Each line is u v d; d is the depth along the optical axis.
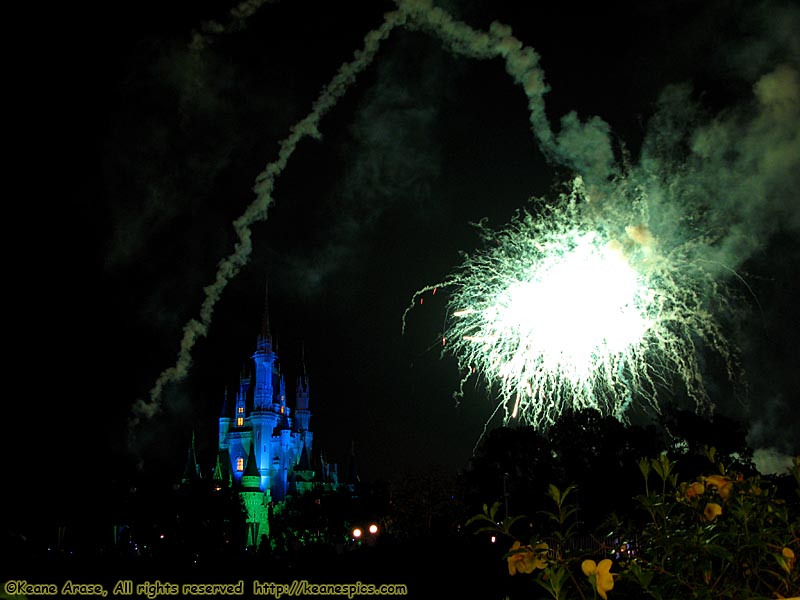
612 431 54.72
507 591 22.81
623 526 6.91
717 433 53.91
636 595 6.27
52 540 53.66
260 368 171.75
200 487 106.06
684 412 55.97
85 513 54.28
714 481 6.45
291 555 46.53
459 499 71.25
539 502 55.97
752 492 6.59
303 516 115.94
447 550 32.53
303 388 184.88
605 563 5.47
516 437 61.66
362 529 112.25
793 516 6.95
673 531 6.34
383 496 114.44
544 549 5.96
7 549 37.28
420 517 75.00
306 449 167.00
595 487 48.97
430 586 27.66
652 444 54.97
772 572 6.20
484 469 61.66
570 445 57.34
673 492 6.99
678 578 5.95
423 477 76.69
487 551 30.98
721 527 6.37
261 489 159.00
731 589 5.99
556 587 5.57
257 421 165.25
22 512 50.38
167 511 94.38
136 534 91.94
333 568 34.72
